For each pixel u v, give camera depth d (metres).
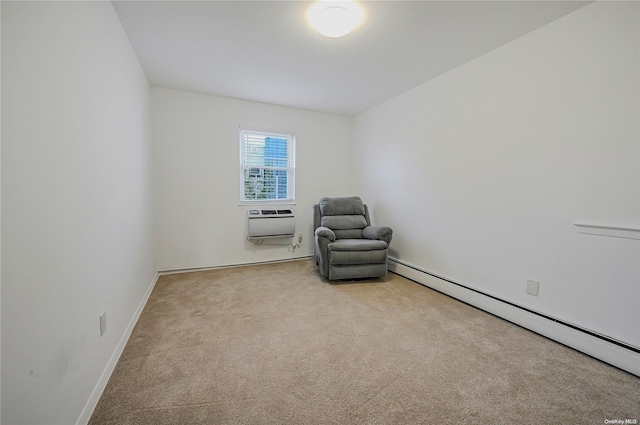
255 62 2.53
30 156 0.84
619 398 1.32
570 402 1.29
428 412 1.22
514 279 2.14
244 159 3.74
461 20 1.87
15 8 0.79
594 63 1.67
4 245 0.73
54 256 0.96
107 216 1.51
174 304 2.43
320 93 3.35
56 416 0.94
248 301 2.50
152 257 2.93
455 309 2.36
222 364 1.56
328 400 1.29
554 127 1.88
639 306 1.53
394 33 2.04
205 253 3.53
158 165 3.22
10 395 0.74
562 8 1.73
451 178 2.69
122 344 1.69
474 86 2.43
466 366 1.56
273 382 1.41
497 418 1.19
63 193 1.03
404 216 3.34
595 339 1.66
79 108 1.18
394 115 3.47
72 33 1.13
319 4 1.72
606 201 1.65
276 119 3.85
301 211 4.11
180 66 2.62
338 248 2.91
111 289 1.53
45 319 0.89
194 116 3.38
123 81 1.93
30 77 0.85
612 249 1.62
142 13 1.79
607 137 1.63
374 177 3.90
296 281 3.08
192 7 1.74
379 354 1.68
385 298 2.59
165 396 1.30
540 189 1.97
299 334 1.91
